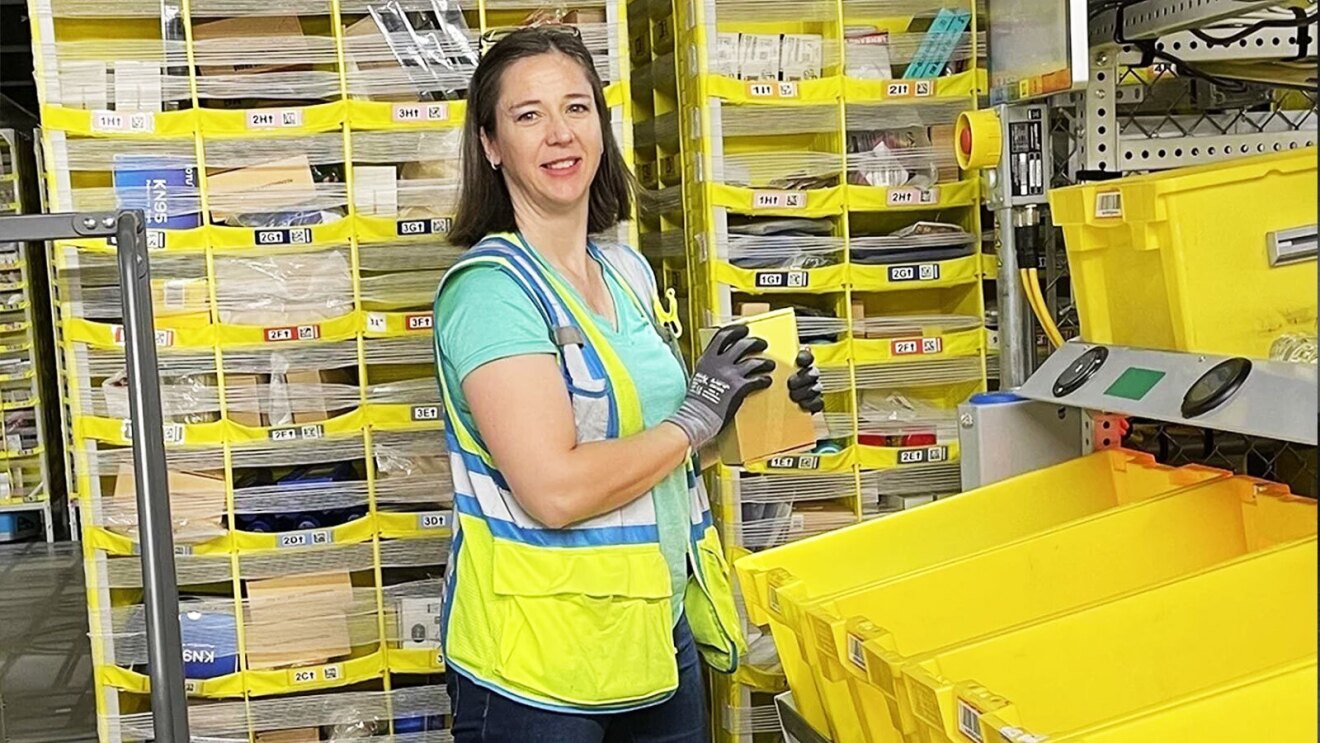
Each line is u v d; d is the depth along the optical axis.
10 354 6.66
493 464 1.88
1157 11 2.12
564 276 1.92
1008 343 2.47
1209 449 2.26
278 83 2.70
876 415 2.90
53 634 5.34
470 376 1.80
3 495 6.82
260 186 2.70
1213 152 2.39
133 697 2.85
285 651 2.77
